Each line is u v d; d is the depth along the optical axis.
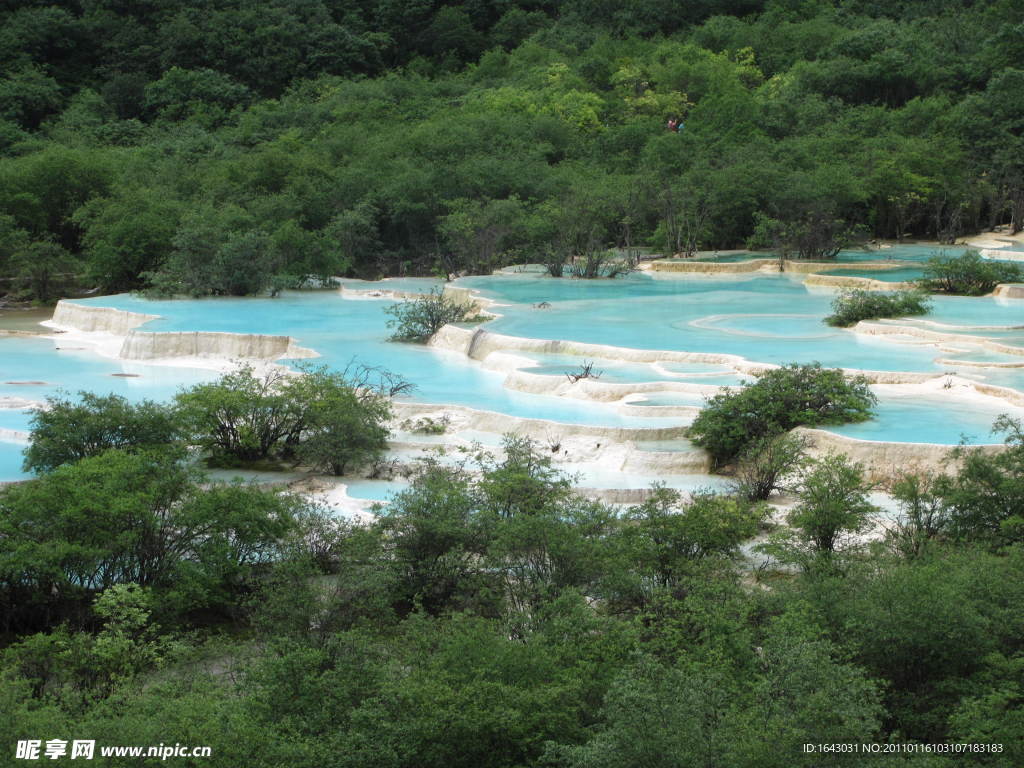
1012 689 17.31
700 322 49.06
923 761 15.06
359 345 47.78
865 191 75.75
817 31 111.69
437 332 48.31
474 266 68.81
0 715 15.56
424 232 75.56
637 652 17.06
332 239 67.69
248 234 62.06
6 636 22.23
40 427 31.45
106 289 66.62
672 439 33.03
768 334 46.03
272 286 62.41
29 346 51.75
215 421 33.84
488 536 24.08
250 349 48.03
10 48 102.06
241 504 24.28
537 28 122.44
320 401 33.62
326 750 15.92
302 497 29.56
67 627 21.58
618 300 55.41
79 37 107.88
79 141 87.81
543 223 69.31
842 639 18.83
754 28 116.94
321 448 32.44
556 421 34.31
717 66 104.56
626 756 14.86
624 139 88.31
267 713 17.06
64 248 74.19
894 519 26.88
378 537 23.78
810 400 32.69
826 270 64.62
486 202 72.75
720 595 20.64
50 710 16.16
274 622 20.86
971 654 18.22
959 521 25.06
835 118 91.50
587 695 17.72
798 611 19.14
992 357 40.16
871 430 31.58
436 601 23.55
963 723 16.38
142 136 93.50
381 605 21.44
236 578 23.86
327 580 23.58
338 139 84.62
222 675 19.95
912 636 18.19
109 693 18.12
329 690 17.50
